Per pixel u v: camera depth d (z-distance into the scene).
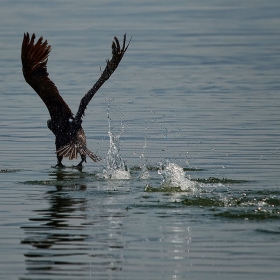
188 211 12.62
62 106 16.14
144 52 38.66
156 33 45.47
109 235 11.34
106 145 19.59
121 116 23.48
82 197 13.80
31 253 10.61
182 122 22.36
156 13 55.16
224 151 18.38
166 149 18.75
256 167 16.53
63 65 34.44
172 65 34.66
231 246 10.84
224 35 45.00
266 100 26.03
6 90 28.78
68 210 12.82
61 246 10.88
